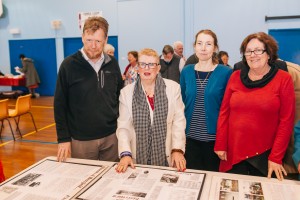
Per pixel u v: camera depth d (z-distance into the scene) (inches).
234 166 70.7
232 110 68.6
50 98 358.6
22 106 197.9
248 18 275.3
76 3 340.2
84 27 69.8
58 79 75.0
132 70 193.2
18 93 366.0
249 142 66.4
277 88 63.3
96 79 76.1
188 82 85.0
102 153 82.3
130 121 71.1
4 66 390.0
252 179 57.6
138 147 70.7
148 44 315.3
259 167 66.5
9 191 54.0
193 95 83.4
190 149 86.1
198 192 52.2
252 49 63.6
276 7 265.7
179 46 218.7
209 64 83.9
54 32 357.4
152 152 70.6
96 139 78.4
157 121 69.7
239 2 275.6
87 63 74.8
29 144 183.0
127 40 323.3
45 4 354.6
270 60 65.3
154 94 70.2
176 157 66.5
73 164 66.5
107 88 78.0
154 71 67.6
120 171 61.5
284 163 73.5
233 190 53.0
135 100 70.1
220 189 53.3
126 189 53.7
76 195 52.0
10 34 378.3
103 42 70.6
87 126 77.2
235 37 281.4
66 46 358.9
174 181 56.7
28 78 351.9
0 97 366.6
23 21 369.1
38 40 366.6
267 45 63.4
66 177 59.5
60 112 75.3
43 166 65.4
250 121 65.2
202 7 288.0
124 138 69.4
